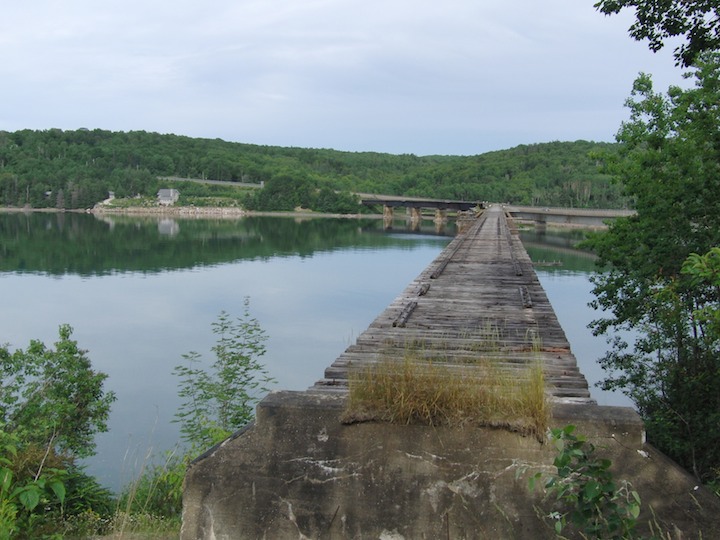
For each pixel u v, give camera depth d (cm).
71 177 15612
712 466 941
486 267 1991
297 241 6512
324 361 1752
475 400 394
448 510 392
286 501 404
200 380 1234
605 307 1650
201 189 16200
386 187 16025
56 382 1162
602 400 1405
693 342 1067
